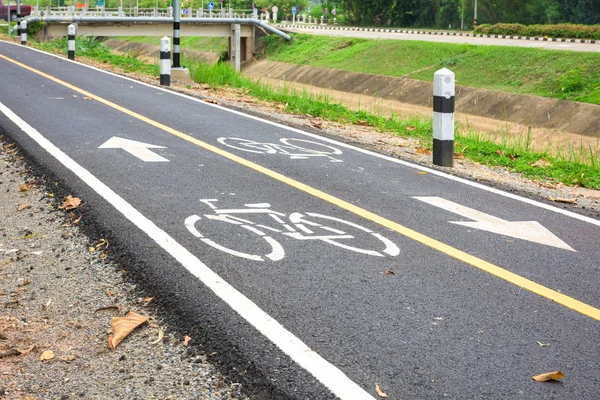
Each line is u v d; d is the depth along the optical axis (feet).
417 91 142.51
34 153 27.84
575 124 108.27
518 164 33.30
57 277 15.83
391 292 14.98
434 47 160.15
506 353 12.29
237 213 20.63
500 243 18.79
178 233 18.57
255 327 13.17
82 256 17.07
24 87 50.37
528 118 116.37
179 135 33.45
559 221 21.44
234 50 223.51
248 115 41.93
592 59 124.26
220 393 10.96
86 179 24.06
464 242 18.75
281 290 14.94
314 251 17.49
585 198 26.23
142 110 41.24
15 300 14.64
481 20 280.72
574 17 258.78
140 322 13.34
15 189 23.04
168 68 57.57
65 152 28.30
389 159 30.32
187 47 273.95
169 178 24.67
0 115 36.86
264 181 24.86
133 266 16.25
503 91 127.65
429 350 12.34
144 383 11.30
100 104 42.91
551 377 11.33
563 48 147.64
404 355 12.13
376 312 13.92
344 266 16.51
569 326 13.53
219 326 13.23
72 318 13.80
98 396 10.93
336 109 49.16
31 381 11.41
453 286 15.48
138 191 22.74
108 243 17.80
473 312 14.08
